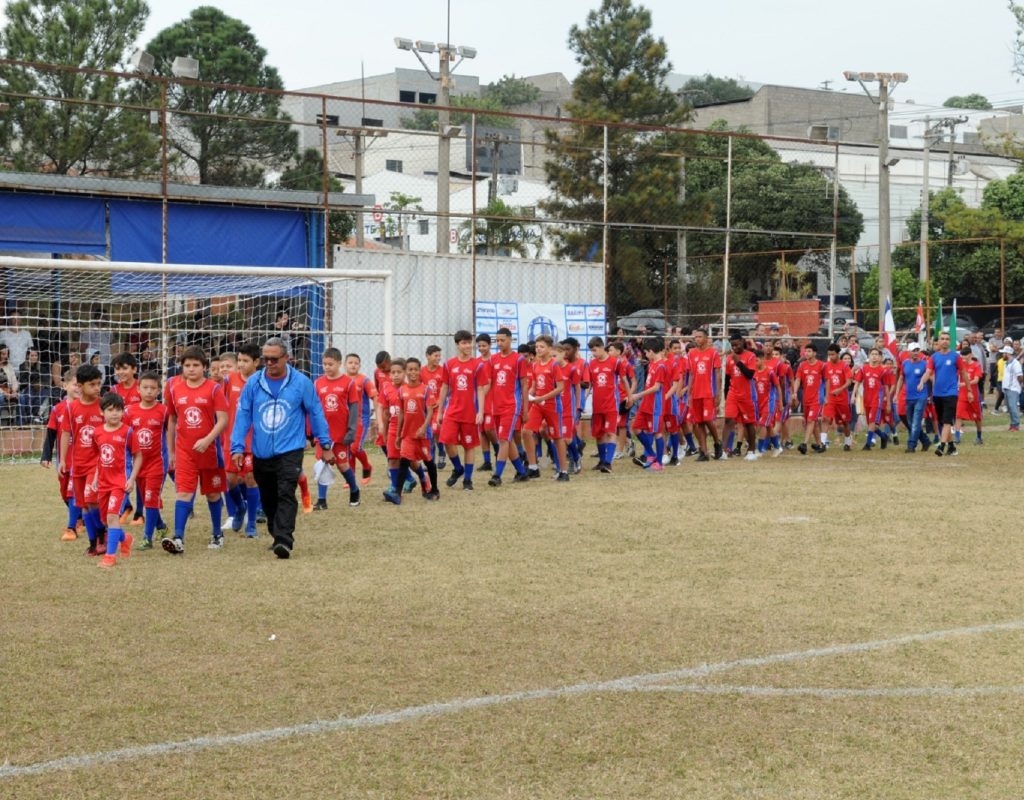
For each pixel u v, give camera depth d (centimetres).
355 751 529
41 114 2780
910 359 2028
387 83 7012
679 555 998
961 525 1159
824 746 534
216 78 3412
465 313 2309
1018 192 4644
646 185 2919
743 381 1869
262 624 757
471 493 1432
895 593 848
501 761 516
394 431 1330
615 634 729
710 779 495
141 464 1027
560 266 2420
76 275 2072
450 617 775
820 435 2033
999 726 561
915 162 5738
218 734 551
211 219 2130
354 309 2208
